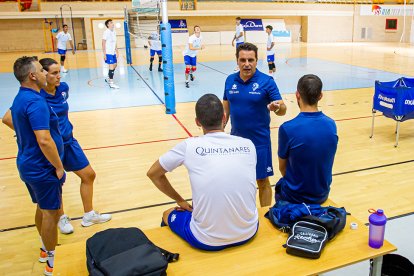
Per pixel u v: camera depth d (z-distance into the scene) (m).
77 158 3.55
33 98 2.75
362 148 5.76
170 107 7.95
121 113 8.12
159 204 4.17
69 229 3.61
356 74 12.42
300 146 2.66
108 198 4.32
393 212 3.85
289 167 2.86
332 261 2.26
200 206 2.25
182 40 22.97
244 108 3.39
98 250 2.13
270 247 2.40
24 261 3.22
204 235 2.32
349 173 4.85
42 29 21.12
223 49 21.39
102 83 11.80
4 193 4.55
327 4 24.88
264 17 24.56
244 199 2.26
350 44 23.95
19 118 2.78
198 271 2.20
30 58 2.77
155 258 2.05
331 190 4.38
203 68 14.45
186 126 7.08
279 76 12.40
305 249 2.28
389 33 26.30
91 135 6.65
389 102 5.77
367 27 26.16
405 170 4.91
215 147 2.26
